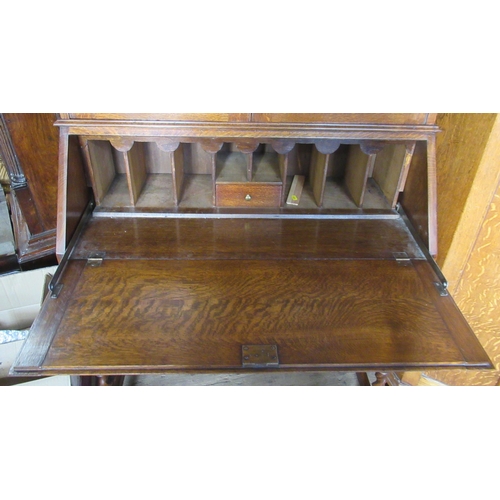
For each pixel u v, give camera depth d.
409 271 1.21
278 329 1.02
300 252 1.26
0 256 1.77
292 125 1.19
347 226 1.38
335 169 1.59
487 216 1.31
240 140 1.24
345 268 1.21
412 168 1.33
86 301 1.07
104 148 1.42
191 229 1.34
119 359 0.94
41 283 1.76
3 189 2.07
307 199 1.47
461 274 1.44
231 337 1.00
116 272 1.16
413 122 1.20
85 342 0.98
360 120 1.19
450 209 1.36
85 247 1.25
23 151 1.65
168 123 1.19
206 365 0.94
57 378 1.45
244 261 1.22
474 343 1.01
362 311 1.08
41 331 0.99
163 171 1.58
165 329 1.01
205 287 1.13
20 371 0.92
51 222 1.85
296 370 0.94
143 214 1.38
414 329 1.04
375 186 1.55
